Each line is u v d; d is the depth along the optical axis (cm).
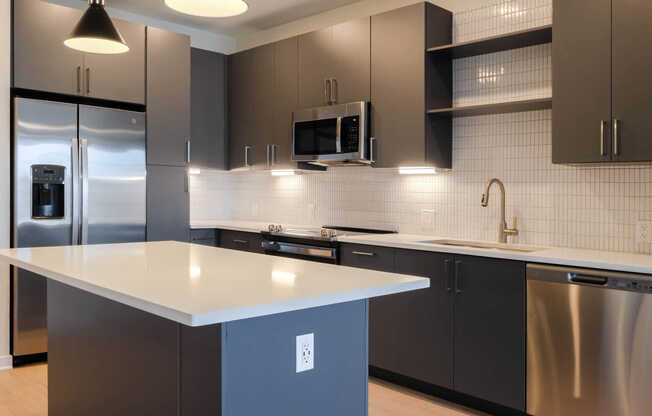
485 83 360
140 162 429
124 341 203
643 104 257
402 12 365
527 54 339
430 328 312
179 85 456
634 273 236
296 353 167
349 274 201
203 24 520
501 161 351
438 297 308
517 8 343
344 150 395
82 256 250
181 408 169
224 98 512
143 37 435
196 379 161
